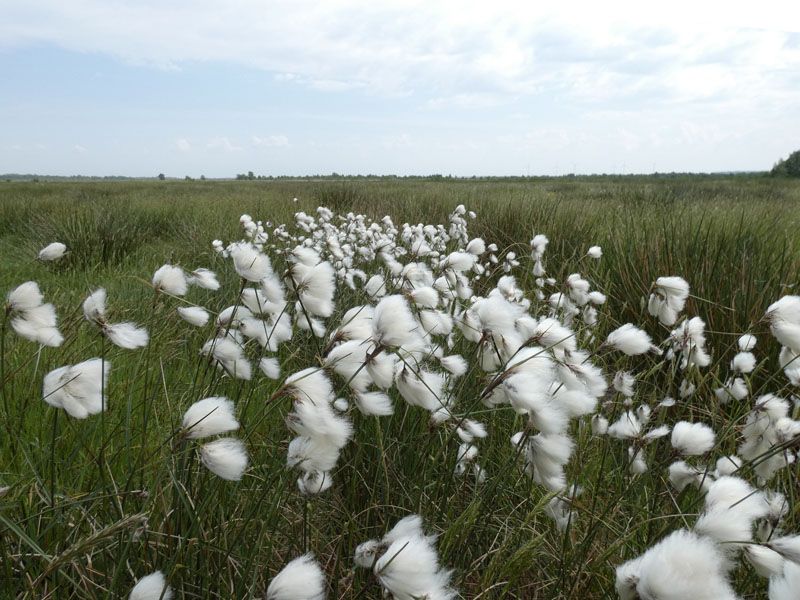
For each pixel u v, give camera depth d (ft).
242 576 4.04
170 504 4.47
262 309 5.83
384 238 16.61
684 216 18.69
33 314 4.76
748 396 8.41
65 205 30.76
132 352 8.95
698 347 7.50
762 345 9.76
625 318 12.10
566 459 4.13
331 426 3.65
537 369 4.41
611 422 7.05
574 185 73.26
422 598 2.88
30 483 4.91
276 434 6.02
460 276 8.47
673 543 2.49
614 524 5.73
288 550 5.08
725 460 5.10
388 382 4.11
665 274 12.20
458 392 6.26
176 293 5.57
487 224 23.75
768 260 12.35
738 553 3.33
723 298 10.84
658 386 9.58
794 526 4.68
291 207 33.45
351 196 38.86
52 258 6.47
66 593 4.06
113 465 5.79
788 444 4.57
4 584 3.84
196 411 3.63
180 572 4.10
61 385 3.89
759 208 23.29
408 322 4.01
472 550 5.36
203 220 26.66
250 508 4.70
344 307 10.76
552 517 5.21
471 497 6.02
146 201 36.58
